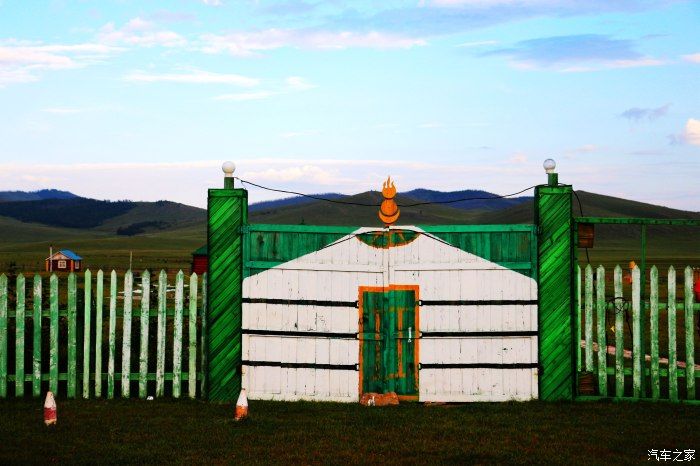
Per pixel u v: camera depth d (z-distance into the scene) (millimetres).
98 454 9406
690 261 102125
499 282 12562
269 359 12695
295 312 12656
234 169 12859
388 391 12492
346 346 12555
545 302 12492
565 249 12492
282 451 9602
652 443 9945
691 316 12289
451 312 12570
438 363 12523
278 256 12727
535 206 12680
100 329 12719
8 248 161500
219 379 12688
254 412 11711
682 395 13031
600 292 12523
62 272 76438
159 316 12820
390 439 10164
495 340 12539
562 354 12453
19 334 12586
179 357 12820
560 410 11773
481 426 10828
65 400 12570
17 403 12188
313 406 12156
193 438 10188
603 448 9719
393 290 12586
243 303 12781
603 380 12484
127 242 181750
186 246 174375
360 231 12625
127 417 11398
